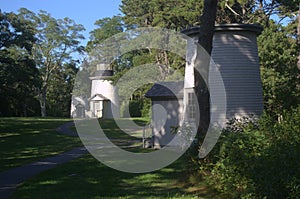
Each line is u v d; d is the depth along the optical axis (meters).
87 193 9.93
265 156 6.95
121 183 11.34
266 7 33.88
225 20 35.00
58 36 62.81
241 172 7.48
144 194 9.65
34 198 9.41
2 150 20.36
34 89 58.91
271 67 22.58
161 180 11.60
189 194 9.35
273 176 6.60
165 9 36.75
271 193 6.52
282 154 6.73
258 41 24.56
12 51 37.38
